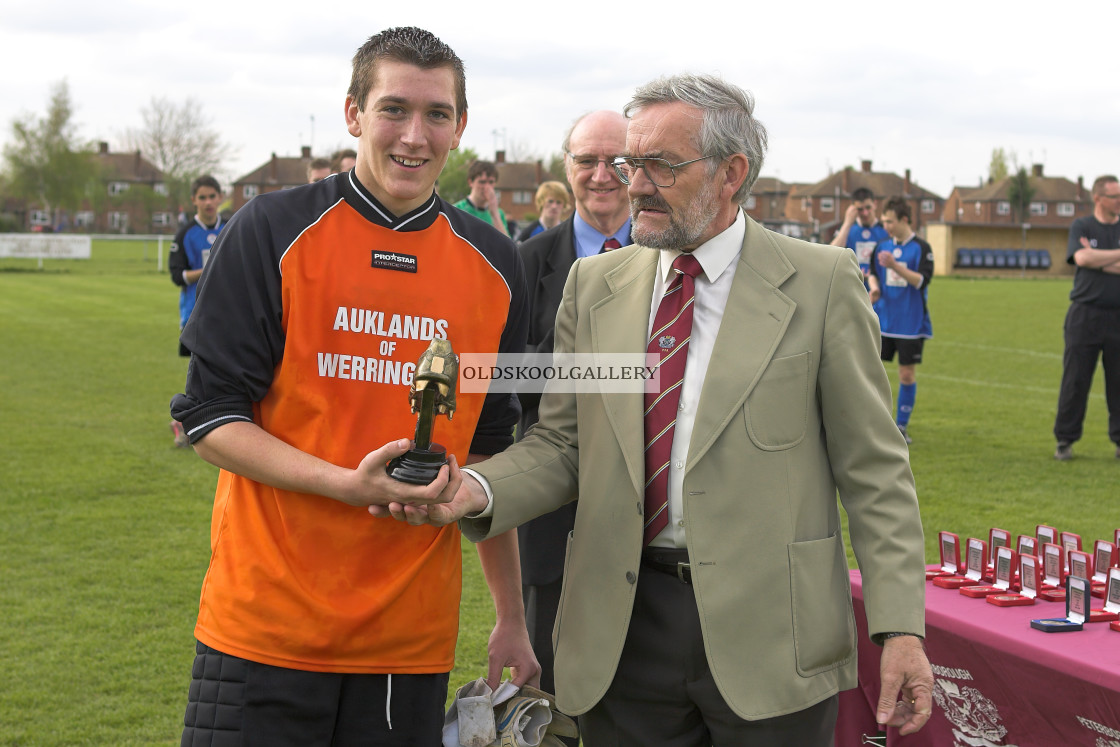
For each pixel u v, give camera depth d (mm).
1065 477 7566
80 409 10281
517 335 2352
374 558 2072
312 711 2045
